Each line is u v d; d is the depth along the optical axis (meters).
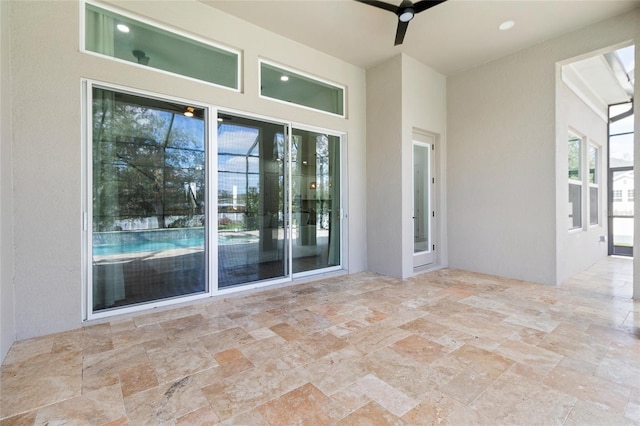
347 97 4.86
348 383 1.91
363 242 5.10
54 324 2.64
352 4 3.41
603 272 5.01
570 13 3.52
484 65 4.81
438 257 5.30
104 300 2.99
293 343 2.46
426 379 1.96
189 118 3.41
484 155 4.83
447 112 5.32
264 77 4.00
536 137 4.26
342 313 3.14
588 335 2.60
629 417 1.59
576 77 4.99
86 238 2.83
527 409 1.66
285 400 1.75
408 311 3.20
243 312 3.17
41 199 2.57
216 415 1.62
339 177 4.90
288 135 4.22
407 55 4.59
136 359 2.21
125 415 1.62
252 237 3.94
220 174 3.63
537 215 4.28
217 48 3.60
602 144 6.29
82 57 2.74
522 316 3.04
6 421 1.57
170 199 3.32
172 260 3.36
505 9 3.45
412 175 4.75
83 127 2.79
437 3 2.89
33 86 2.52
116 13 2.99
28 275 2.53
